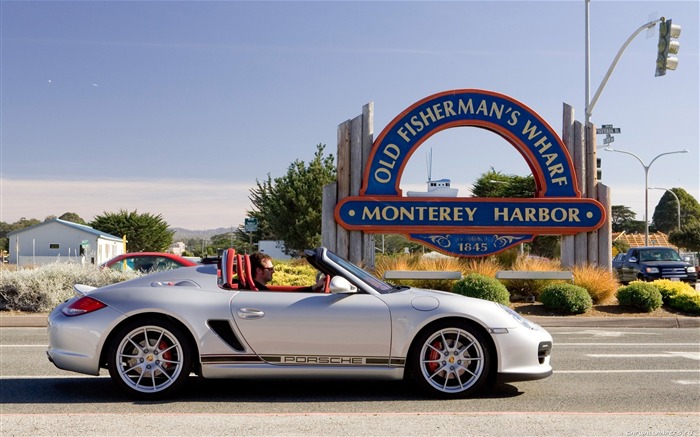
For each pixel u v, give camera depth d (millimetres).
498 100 16469
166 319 5906
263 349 5887
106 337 5859
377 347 5914
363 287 6156
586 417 5301
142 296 5957
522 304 14883
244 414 5348
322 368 5918
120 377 5844
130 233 70250
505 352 5949
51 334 6020
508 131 16453
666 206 101750
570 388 6570
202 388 6430
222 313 5914
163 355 5930
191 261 16562
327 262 6332
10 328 11836
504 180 52719
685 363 8258
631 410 5629
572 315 13852
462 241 16406
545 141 16469
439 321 6008
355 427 4957
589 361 8422
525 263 16406
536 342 6074
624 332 12148
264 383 6680
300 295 6062
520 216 16328
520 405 5781
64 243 48781
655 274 24375
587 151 16828
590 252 16484
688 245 55469
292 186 38844
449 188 16625
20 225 106000
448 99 16453
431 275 14977
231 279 6207
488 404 5812
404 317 5938
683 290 14578
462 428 4941
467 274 15820
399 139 16422
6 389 6375
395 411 5516
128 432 4789
